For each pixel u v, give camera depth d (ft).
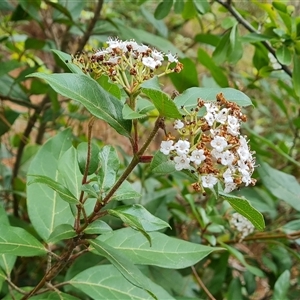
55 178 1.52
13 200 2.20
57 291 1.34
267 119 3.00
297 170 2.58
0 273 1.39
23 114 2.40
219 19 3.04
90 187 1.14
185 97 1.15
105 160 1.19
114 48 1.11
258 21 2.12
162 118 1.06
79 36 2.57
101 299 1.34
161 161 1.06
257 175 2.07
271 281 2.04
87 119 2.30
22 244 1.29
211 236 1.77
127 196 1.15
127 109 1.05
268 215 2.33
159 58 1.13
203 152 1.05
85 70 1.19
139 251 1.35
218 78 2.06
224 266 1.88
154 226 1.11
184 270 1.87
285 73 2.11
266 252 2.25
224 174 1.08
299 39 1.79
